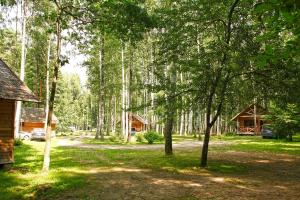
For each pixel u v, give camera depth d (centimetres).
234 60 1566
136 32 1584
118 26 1562
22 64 3353
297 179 1464
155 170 1678
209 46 1634
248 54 1567
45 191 1178
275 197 1112
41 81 5569
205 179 1441
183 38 1727
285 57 655
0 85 1608
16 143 3028
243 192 1188
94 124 11669
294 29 611
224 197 1111
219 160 2081
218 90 1712
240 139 4662
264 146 3247
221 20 1692
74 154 2433
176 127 7988
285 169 1753
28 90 1742
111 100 7169
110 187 1262
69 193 1159
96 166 1791
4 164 1653
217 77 1612
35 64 5497
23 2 3306
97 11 1556
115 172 1603
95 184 1309
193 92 1755
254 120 6134
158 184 1326
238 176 1526
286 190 1227
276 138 4706
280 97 1731
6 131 1658
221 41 1598
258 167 1814
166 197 1115
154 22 1577
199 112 1845
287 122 2966
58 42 1594
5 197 1087
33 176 1437
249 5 1555
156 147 3225
